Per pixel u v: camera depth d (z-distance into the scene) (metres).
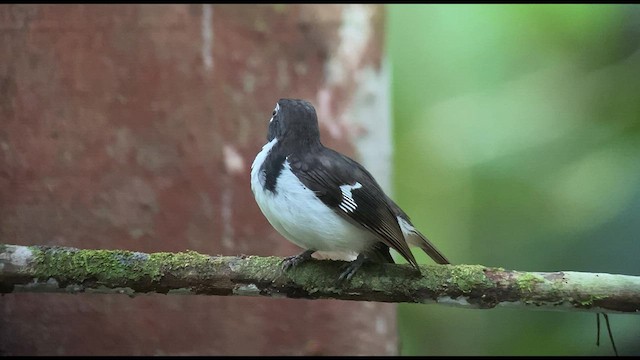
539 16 15.98
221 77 11.02
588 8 15.62
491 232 15.30
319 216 7.90
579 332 12.90
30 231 10.64
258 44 11.26
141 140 10.80
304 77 11.48
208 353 10.89
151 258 7.67
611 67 15.62
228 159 10.94
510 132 16.03
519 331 13.84
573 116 15.67
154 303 10.86
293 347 11.08
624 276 7.45
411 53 16.72
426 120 16.45
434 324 14.69
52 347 10.77
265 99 11.23
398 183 16.12
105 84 10.78
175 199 10.79
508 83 16.27
